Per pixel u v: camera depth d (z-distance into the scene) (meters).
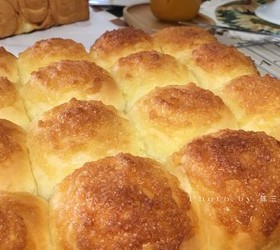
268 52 0.32
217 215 0.15
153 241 0.14
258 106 0.20
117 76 0.23
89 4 0.44
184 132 0.18
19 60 0.24
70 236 0.14
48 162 0.17
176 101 0.19
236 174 0.15
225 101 0.21
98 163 0.15
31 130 0.18
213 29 0.36
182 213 0.14
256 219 0.15
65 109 0.18
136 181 0.15
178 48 0.26
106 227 0.14
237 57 0.24
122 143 0.18
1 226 0.13
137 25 0.38
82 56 0.24
